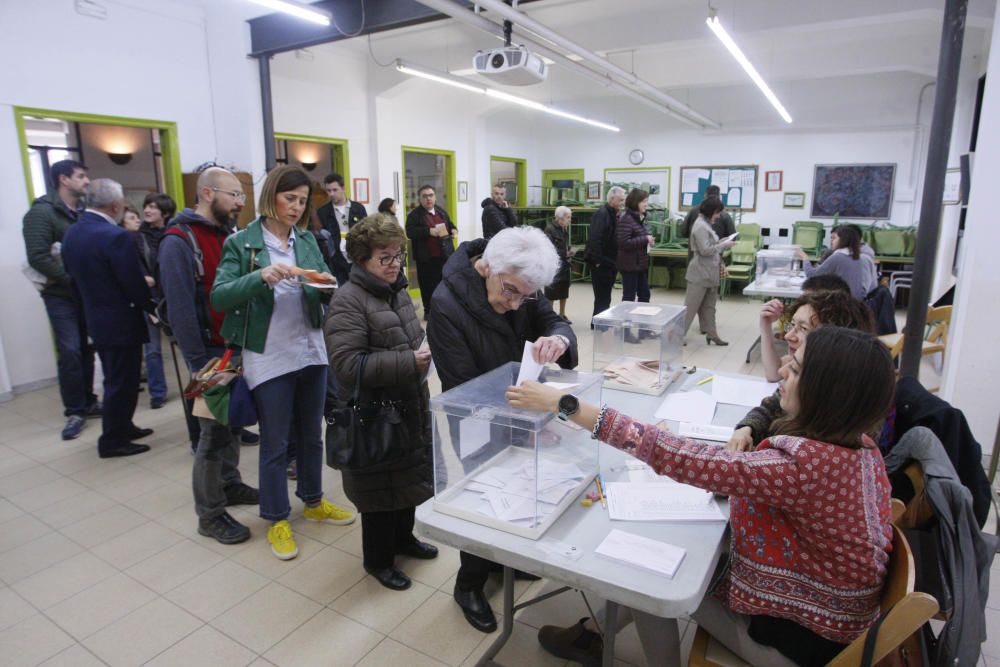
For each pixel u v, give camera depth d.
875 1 4.94
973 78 6.65
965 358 3.03
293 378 2.35
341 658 1.87
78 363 3.66
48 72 4.43
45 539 2.53
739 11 5.45
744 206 9.86
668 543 1.20
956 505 1.19
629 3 5.66
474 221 9.56
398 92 7.36
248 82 5.46
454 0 4.64
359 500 2.02
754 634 1.25
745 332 6.32
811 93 9.06
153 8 5.09
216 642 1.94
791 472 1.08
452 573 2.30
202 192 2.53
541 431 1.27
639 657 1.83
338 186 5.63
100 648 1.91
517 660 1.85
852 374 1.07
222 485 2.54
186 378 4.20
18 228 4.32
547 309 1.94
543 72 4.73
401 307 2.05
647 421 1.80
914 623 1.02
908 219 8.77
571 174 11.12
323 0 5.03
